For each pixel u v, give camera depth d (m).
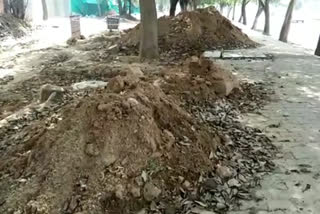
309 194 4.40
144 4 11.80
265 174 4.82
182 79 7.77
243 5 34.75
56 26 26.56
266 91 8.55
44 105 7.30
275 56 13.02
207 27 15.04
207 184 4.46
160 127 4.91
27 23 24.89
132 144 4.38
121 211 3.95
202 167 4.66
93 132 4.38
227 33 15.20
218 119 6.57
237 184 4.54
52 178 4.12
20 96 8.95
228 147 5.46
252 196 4.35
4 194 4.14
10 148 5.20
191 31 14.62
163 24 15.13
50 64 12.41
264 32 26.88
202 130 5.39
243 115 6.96
